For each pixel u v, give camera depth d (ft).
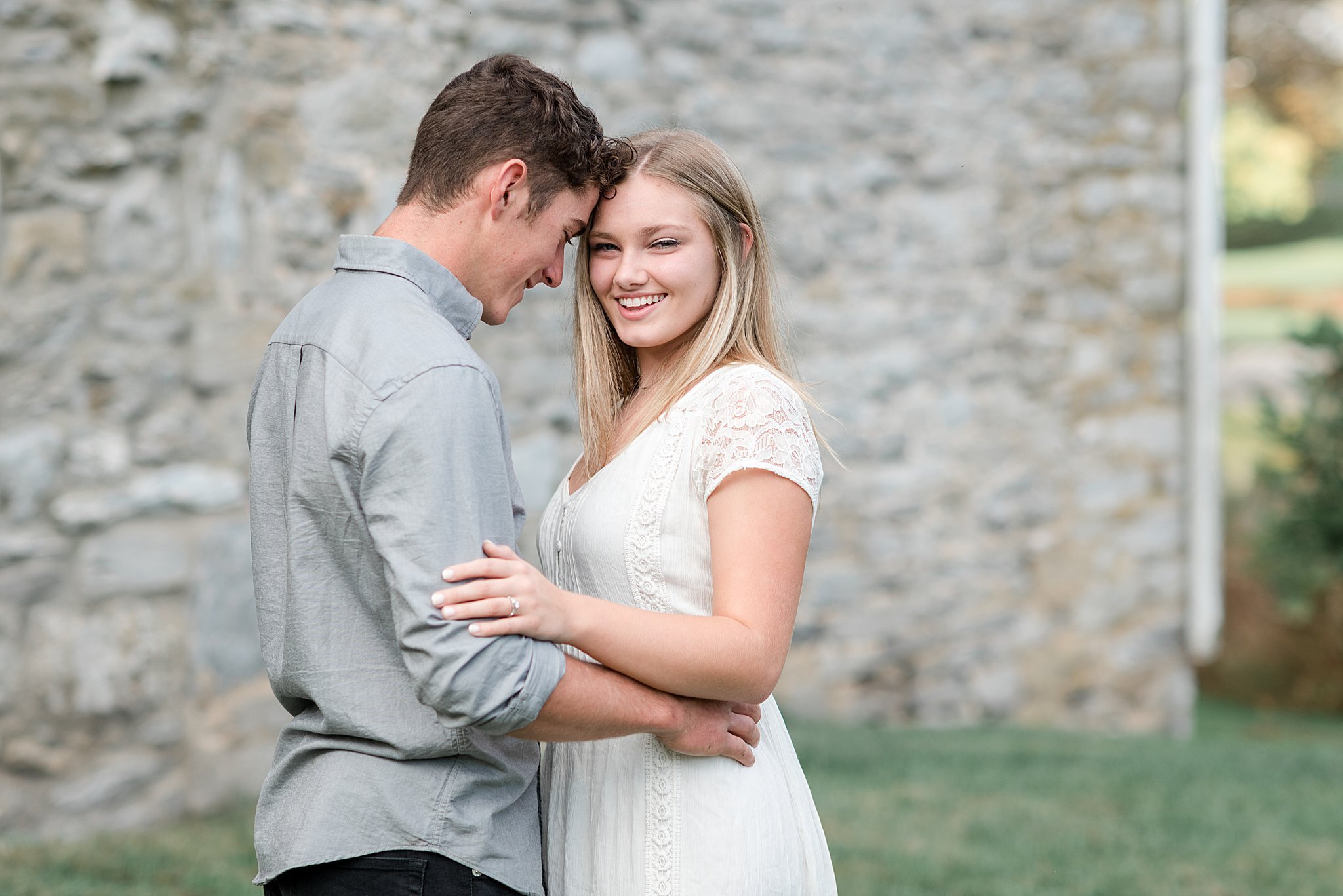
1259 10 80.74
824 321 26.94
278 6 18.21
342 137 18.85
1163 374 30.25
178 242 17.63
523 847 7.28
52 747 16.16
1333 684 38.78
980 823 18.83
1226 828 19.19
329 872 6.79
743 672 7.18
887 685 27.63
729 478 7.55
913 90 27.81
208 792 17.29
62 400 16.57
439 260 7.52
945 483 28.22
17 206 16.34
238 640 17.75
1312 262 91.04
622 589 7.90
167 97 17.34
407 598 6.36
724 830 7.61
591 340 8.76
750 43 25.96
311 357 7.05
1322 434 36.40
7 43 16.28
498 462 6.84
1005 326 28.84
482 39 21.43
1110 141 29.68
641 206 8.10
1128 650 29.96
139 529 17.02
